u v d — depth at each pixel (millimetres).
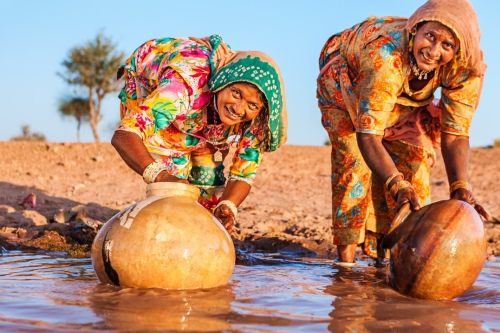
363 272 4730
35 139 35719
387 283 4172
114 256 3576
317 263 5227
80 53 34844
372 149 4203
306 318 3090
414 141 4867
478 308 3492
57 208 7699
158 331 2732
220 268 3688
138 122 4000
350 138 4902
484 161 15031
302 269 4832
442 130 4473
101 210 7773
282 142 4328
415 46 4047
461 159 4359
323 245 6371
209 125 4422
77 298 3340
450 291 3686
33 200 7773
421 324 3072
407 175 4934
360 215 4984
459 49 3975
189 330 2768
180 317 2990
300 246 6305
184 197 3770
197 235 3613
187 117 4320
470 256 3654
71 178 10766
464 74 4215
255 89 3979
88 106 35750
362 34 4418
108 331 2711
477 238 3688
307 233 6945
